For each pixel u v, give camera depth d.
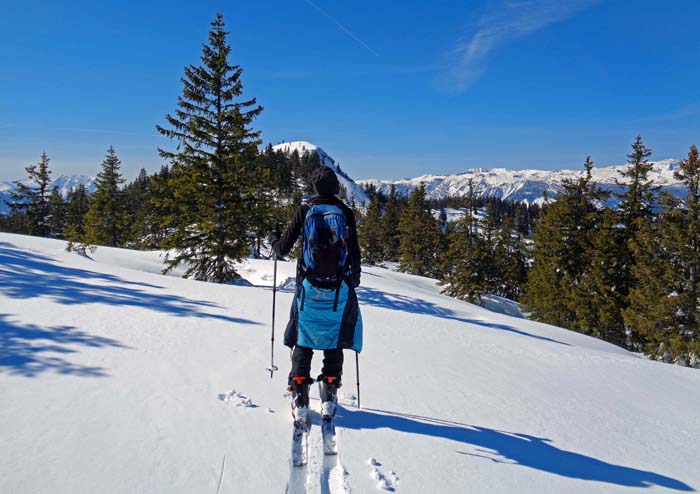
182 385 3.24
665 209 24.00
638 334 27.33
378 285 23.48
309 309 2.87
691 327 22.39
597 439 3.56
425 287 36.47
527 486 2.55
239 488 2.09
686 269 23.12
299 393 2.75
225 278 19.67
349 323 2.93
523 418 3.76
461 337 7.83
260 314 6.59
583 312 28.23
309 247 2.88
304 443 2.57
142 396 2.95
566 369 6.40
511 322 17.33
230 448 2.44
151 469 2.15
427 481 2.41
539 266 32.84
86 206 69.75
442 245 53.72
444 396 4.00
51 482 1.95
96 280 7.78
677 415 4.74
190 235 19.73
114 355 3.67
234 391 3.25
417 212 54.84
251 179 19.69
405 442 2.86
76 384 2.99
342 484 2.25
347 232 2.97
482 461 2.77
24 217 53.00
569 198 31.25
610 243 28.52
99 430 2.44
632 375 6.73
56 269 8.62
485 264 37.09
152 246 19.80
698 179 23.00
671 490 2.79
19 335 3.82
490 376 5.08
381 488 2.26
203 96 19.52
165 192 19.97
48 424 2.43
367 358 5.09
